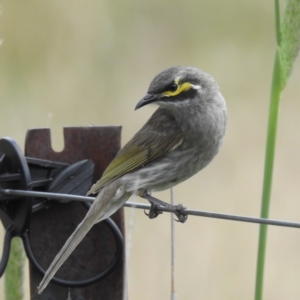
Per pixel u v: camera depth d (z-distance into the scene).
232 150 15.96
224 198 14.59
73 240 7.64
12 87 15.83
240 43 20.16
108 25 17.61
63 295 8.21
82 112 16.05
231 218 7.35
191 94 9.00
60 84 16.11
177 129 9.13
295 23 7.09
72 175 8.05
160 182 9.22
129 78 17.56
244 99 18.08
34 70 16.20
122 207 8.44
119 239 8.02
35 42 16.31
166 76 9.01
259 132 16.56
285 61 7.12
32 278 8.21
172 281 7.48
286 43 7.11
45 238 8.18
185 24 19.86
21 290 7.51
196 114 9.03
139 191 9.08
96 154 8.20
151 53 18.94
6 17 16.11
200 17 20.06
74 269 8.18
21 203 7.65
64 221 8.17
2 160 7.64
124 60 17.95
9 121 15.21
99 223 8.15
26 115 15.36
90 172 8.09
